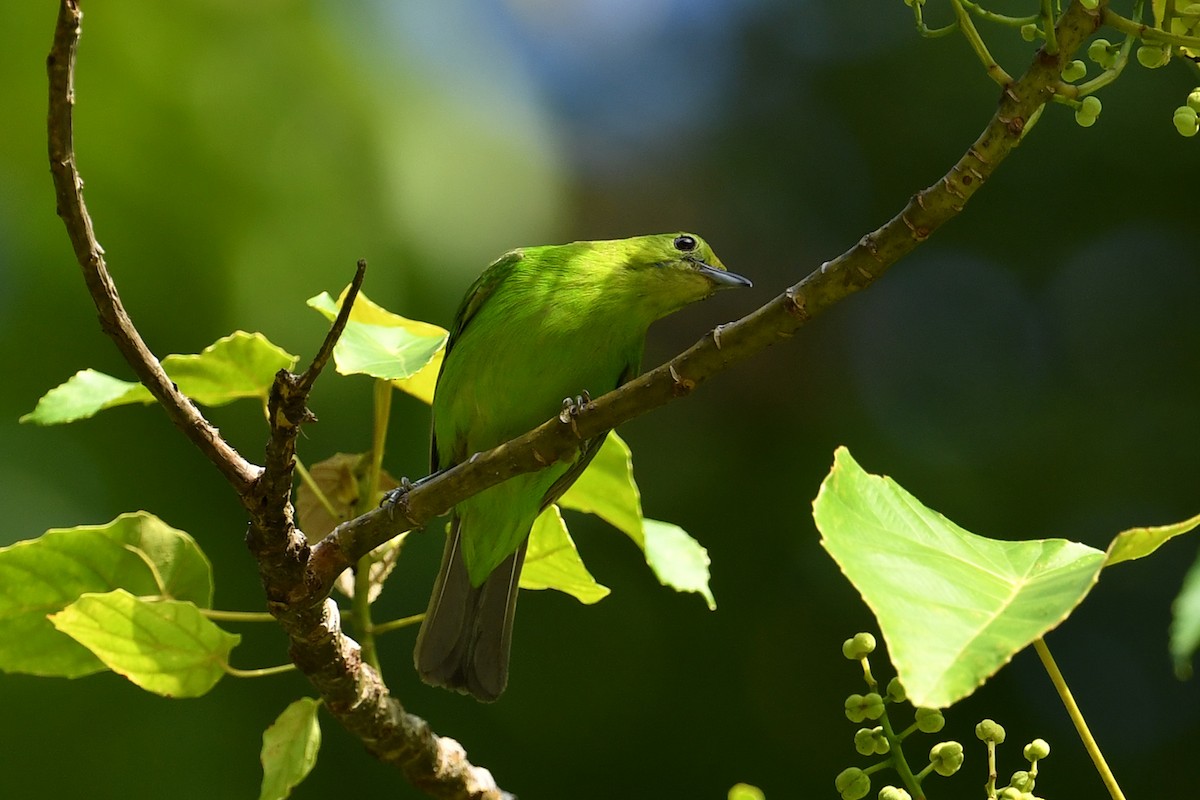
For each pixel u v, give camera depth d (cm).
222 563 1122
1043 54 439
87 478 1091
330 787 1179
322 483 710
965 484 1405
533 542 709
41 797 1039
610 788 1248
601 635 1291
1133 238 1462
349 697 599
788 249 1602
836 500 425
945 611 384
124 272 1056
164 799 1057
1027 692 1311
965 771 1270
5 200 1084
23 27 1070
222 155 1058
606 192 1623
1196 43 435
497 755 1233
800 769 1271
